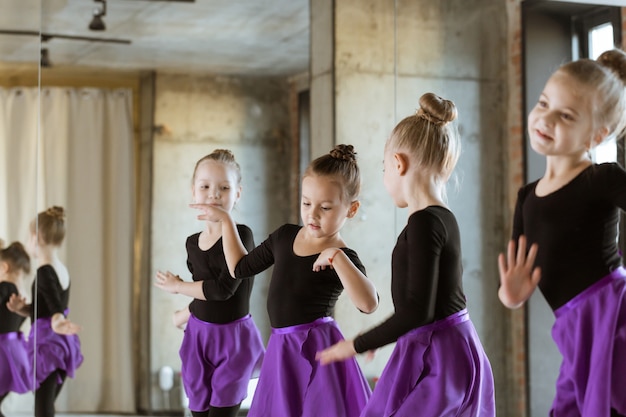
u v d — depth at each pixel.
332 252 2.53
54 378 3.28
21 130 3.31
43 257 3.30
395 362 2.40
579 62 2.32
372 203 3.38
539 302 3.55
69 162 3.31
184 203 3.25
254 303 3.15
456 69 3.51
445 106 2.43
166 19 3.32
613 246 2.26
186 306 3.21
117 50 3.32
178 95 3.30
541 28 3.53
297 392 2.62
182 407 3.19
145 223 3.26
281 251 2.71
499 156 3.55
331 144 3.35
